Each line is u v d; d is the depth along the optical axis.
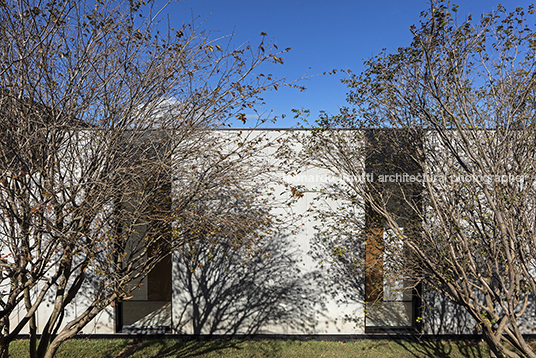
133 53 3.01
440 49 3.14
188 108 3.39
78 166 3.35
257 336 5.95
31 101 2.62
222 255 5.98
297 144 6.01
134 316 6.89
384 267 4.74
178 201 3.37
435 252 3.69
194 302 5.98
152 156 3.35
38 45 2.59
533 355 2.80
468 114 3.03
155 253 3.67
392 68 3.69
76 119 2.97
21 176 2.70
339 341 5.76
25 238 2.81
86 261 2.98
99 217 3.07
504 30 2.98
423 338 5.87
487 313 3.59
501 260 3.51
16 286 3.13
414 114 3.60
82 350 5.34
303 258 6.00
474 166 3.28
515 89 2.87
